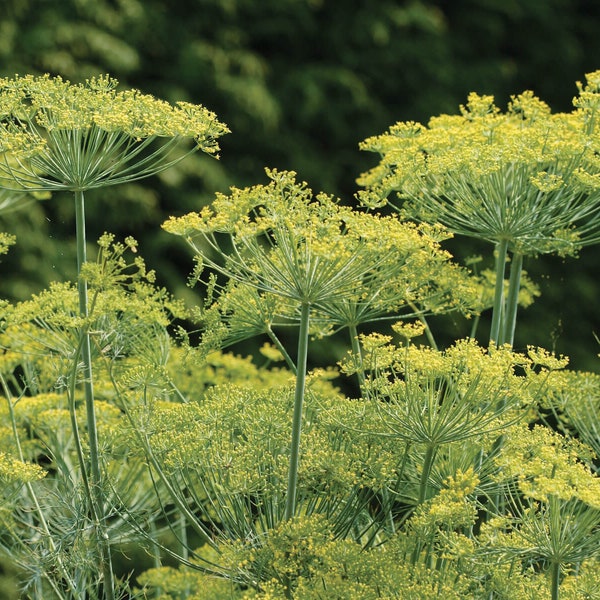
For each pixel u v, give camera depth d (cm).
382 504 432
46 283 1077
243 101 1200
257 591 394
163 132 402
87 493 424
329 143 1278
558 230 477
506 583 373
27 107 412
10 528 448
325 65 1280
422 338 1109
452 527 380
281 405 439
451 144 475
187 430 426
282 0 1257
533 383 389
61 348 461
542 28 1359
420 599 353
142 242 1148
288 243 371
